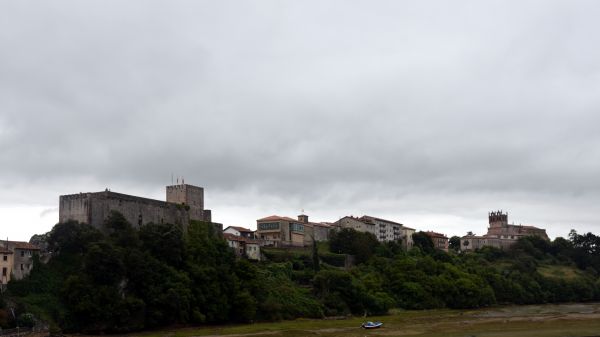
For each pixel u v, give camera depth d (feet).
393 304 579.48
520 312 585.63
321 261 644.69
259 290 484.33
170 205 553.64
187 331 398.62
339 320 485.97
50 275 408.46
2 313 343.46
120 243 435.12
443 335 397.60
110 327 376.89
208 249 484.33
